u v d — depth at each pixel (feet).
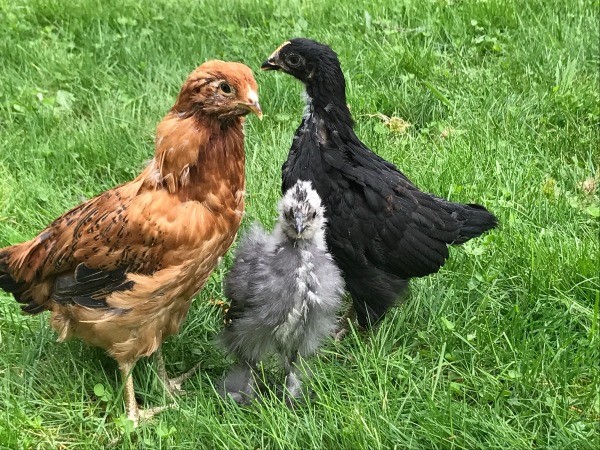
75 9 4.33
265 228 2.95
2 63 3.86
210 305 2.73
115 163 3.32
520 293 2.71
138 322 2.27
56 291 2.31
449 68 3.94
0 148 3.34
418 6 4.34
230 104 2.17
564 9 4.31
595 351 2.46
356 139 2.72
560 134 3.48
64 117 3.62
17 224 3.01
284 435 2.24
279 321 2.36
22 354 2.51
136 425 2.35
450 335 2.55
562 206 3.04
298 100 3.67
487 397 2.35
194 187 2.21
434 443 2.20
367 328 2.66
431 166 3.23
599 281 2.68
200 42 4.04
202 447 2.26
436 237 2.56
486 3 4.28
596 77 3.86
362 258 2.57
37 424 2.31
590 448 2.18
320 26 4.21
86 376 2.49
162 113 3.62
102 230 2.21
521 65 3.90
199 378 2.45
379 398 2.33
